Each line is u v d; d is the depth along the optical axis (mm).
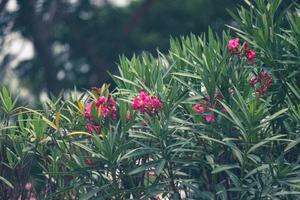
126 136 7988
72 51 30656
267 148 7891
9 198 8477
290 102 7664
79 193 8375
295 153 7930
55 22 29969
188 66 8320
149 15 30328
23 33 29578
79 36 30516
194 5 29375
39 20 29359
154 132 7488
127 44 30266
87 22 30703
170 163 7648
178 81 8188
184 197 8109
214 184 7723
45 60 29312
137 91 8336
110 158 7590
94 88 8383
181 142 7516
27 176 8508
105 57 30266
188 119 7707
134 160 7922
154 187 7719
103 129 7898
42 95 31344
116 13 30891
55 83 29500
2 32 29078
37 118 8516
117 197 7766
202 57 7988
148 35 30453
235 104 7578
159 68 8297
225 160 7734
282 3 8672
